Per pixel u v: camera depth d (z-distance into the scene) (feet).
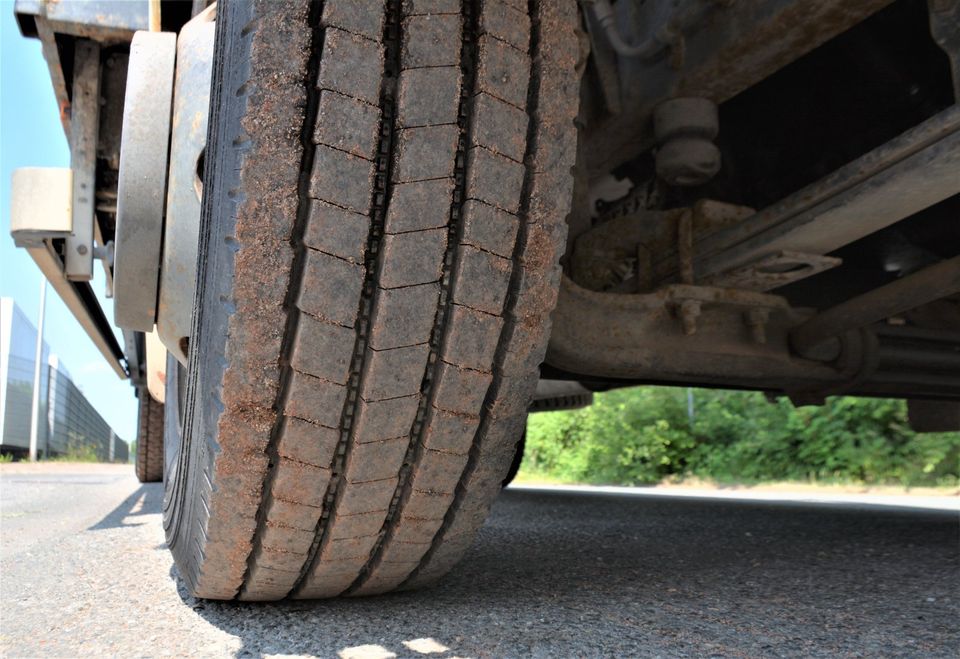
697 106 6.36
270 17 3.06
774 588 4.91
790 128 7.34
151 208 4.43
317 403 3.31
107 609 4.45
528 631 3.83
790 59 5.88
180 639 3.80
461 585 4.98
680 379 6.03
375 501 3.65
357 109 3.11
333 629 3.91
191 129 4.33
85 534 8.01
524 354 3.56
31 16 5.95
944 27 4.20
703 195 7.54
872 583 5.09
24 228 6.14
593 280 6.69
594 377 6.71
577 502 13.70
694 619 4.08
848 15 5.36
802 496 17.28
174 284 4.46
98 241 7.57
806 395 7.42
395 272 3.24
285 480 3.44
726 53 5.82
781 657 3.42
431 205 3.26
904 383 6.95
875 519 9.94
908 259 7.59
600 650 3.51
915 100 6.46
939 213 7.03
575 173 6.69
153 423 16.07
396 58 3.25
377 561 4.06
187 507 4.05
